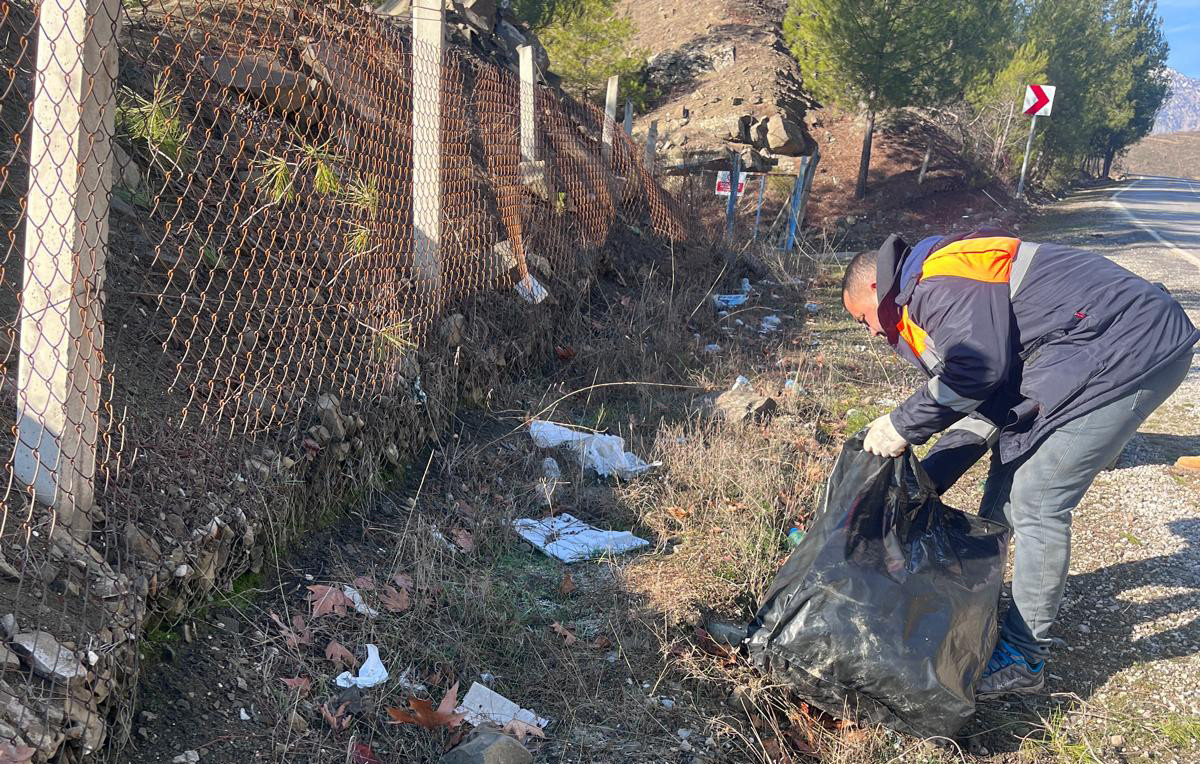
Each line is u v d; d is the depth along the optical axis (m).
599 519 3.90
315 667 2.55
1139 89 53.31
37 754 1.73
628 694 2.70
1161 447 4.90
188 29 3.63
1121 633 3.22
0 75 3.35
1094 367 2.48
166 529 2.46
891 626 2.61
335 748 2.29
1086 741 2.69
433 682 2.65
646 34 32.47
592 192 8.09
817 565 2.71
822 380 6.11
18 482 2.19
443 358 4.38
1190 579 3.50
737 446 4.51
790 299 9.12
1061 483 2.63
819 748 2.66
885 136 27.20
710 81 28.06
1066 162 36.56
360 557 3.14
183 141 3.64
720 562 3.44
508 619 2.98
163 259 3.39
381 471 3.62
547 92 9.13
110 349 2.86
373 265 4.30
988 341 2.45
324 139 5.01
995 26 26.80
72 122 2.03
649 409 5.23
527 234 6.39
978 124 28.22
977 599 2.66
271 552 2.85
